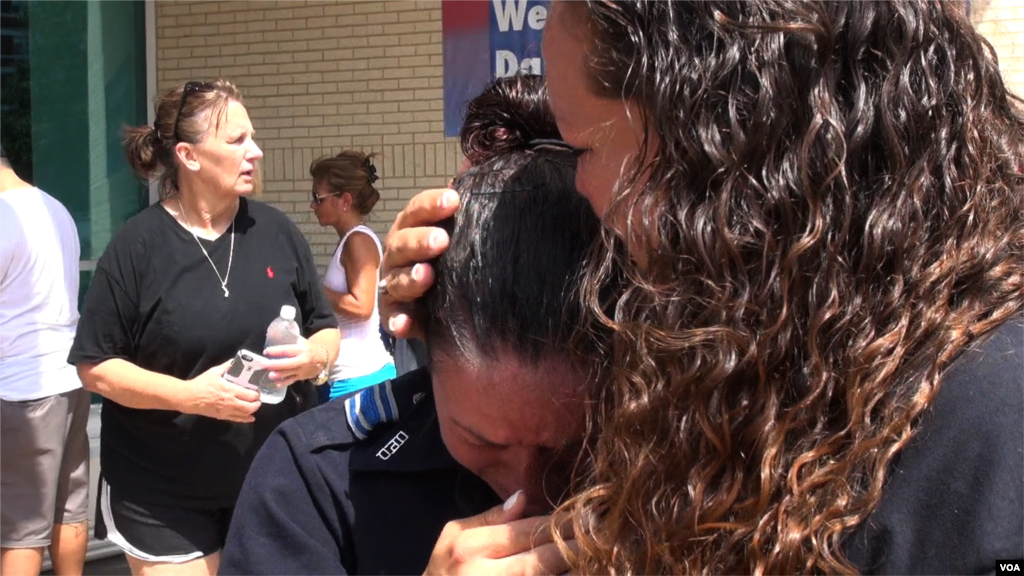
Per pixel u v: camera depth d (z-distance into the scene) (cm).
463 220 98
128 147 283
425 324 102
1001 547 63
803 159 71
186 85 273
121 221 578
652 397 75
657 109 76
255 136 585
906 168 72
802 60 72
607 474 80
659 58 76
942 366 69
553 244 94
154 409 254
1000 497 64
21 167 538
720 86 74
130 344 262
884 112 72
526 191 97
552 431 96
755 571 70
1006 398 66
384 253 103
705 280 74
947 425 67
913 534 67
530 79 112
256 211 285
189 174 267
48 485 321
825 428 72
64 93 555
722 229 72
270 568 112
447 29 552
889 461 69
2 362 315
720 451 72
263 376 259
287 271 279
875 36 74
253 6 581
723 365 72
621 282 85
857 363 70
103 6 572
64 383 325
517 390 95
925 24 75
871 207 72
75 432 340
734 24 73
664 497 75
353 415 117
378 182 566
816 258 72
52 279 325
